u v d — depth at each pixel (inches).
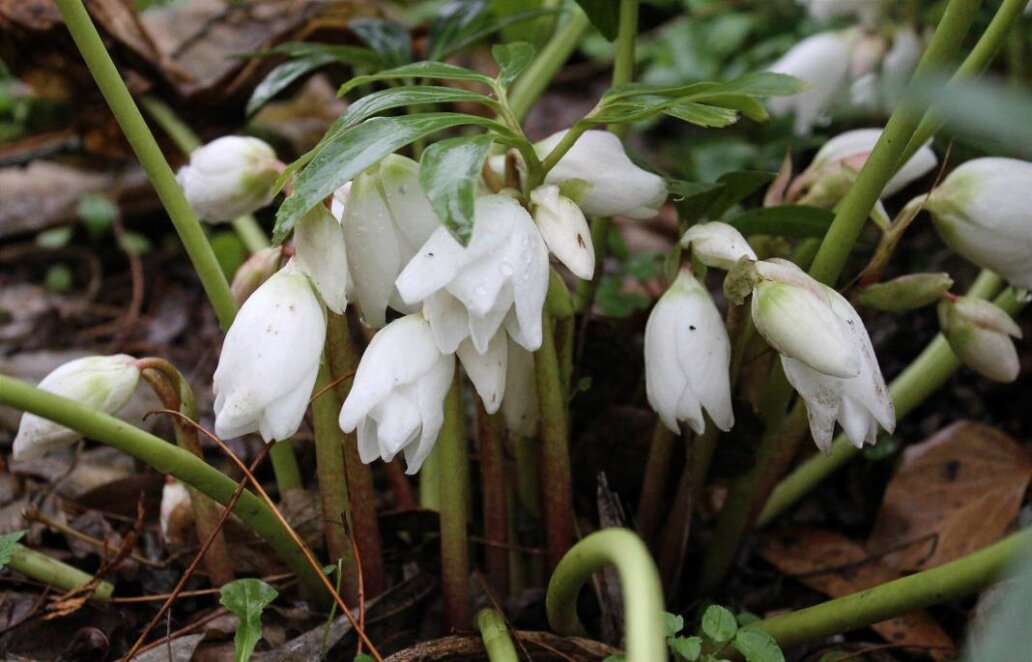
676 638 19.5
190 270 35.0
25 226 34.0
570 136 19.5
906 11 27.5
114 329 31.9
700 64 41.0
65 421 18.7
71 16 19.6
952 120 20.2
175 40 29.4
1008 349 21.7
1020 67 29.5
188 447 20.8
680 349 19.8
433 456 24.4
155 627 22.2
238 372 18.6
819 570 24.4
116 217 34.3
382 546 23.4
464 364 19.1
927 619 23.3
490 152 21.5
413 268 18.2
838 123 27.9
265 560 23.1
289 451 23.2
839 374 18.7
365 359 18.7
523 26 27.6
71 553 23.3
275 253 21.8
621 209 20.4
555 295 20.5
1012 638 15.1
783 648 20.8
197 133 30.5
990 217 20.9
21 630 21.7
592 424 23.4
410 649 20.7
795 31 40.0
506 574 22.7
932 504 24.7
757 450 22.2
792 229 21.9
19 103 37.0
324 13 29.7
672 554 22.9
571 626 20.7
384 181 19.2
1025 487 24.5
